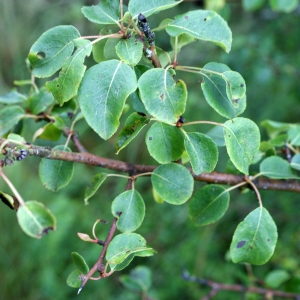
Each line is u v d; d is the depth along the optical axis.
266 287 0.55
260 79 0.88
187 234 1.03
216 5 0.68
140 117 0.31
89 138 1.17
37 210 0.27
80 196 1.11
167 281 0.96
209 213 0.36
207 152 0.30
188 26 0.30
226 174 0.37
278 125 0.44
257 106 1.13
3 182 0.98
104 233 1.00
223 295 0.90
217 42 0.30
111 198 1.09
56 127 0.39
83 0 1.27
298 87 0.97
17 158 0.30
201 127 1.09
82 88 0.28
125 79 0.28
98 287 0.98
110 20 0.30
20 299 0.97
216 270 0.95
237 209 1.04
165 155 0.31
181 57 1.08
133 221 0.31
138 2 0.30
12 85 1.27
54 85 0.29
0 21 1.31
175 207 1.06
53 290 0.96
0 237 0.98
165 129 0.31
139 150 1.17
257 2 0.70
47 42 0.29
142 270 0.56
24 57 1.29
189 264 0.98
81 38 0.29
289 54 1.03
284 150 0.42
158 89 0.28
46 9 1.35
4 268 0.97
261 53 0.90
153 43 0.30
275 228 0.33
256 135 0.31
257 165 0.80
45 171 0.36
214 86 0.31
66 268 0.99
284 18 1.04
